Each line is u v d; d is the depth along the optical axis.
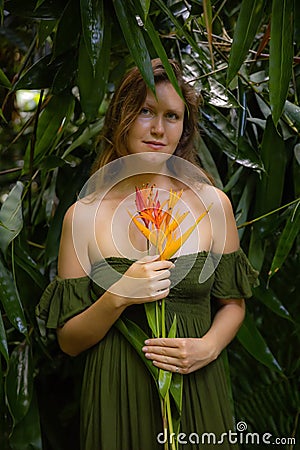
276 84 1.39
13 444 1.67
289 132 1.80
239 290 1.48
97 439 1.37
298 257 1.92
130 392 1.35
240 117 1.74
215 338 1.39
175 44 1.87
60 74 1.57
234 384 2.02
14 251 1.67
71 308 1.39
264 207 1.77
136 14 1.43
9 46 2.18
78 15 1.51
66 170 1.99
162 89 1.37
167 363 1.31
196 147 1.61
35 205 2.00
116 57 2.07
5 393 1.63
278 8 1.37
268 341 2.01
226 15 1.93
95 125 1.86
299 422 1.93
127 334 1.35
